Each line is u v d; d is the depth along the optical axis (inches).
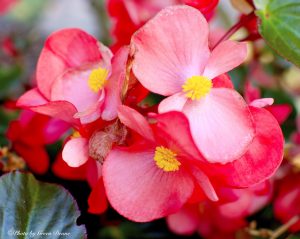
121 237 13.2
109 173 9.2
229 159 8.9
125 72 8.9
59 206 10.1
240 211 11.5
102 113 9.4
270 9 10.0
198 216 12.0
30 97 10.2
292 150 12.6
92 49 10.1
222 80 9.3
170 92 9.1
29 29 26.9
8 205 10.0
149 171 9.3
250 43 14.9
